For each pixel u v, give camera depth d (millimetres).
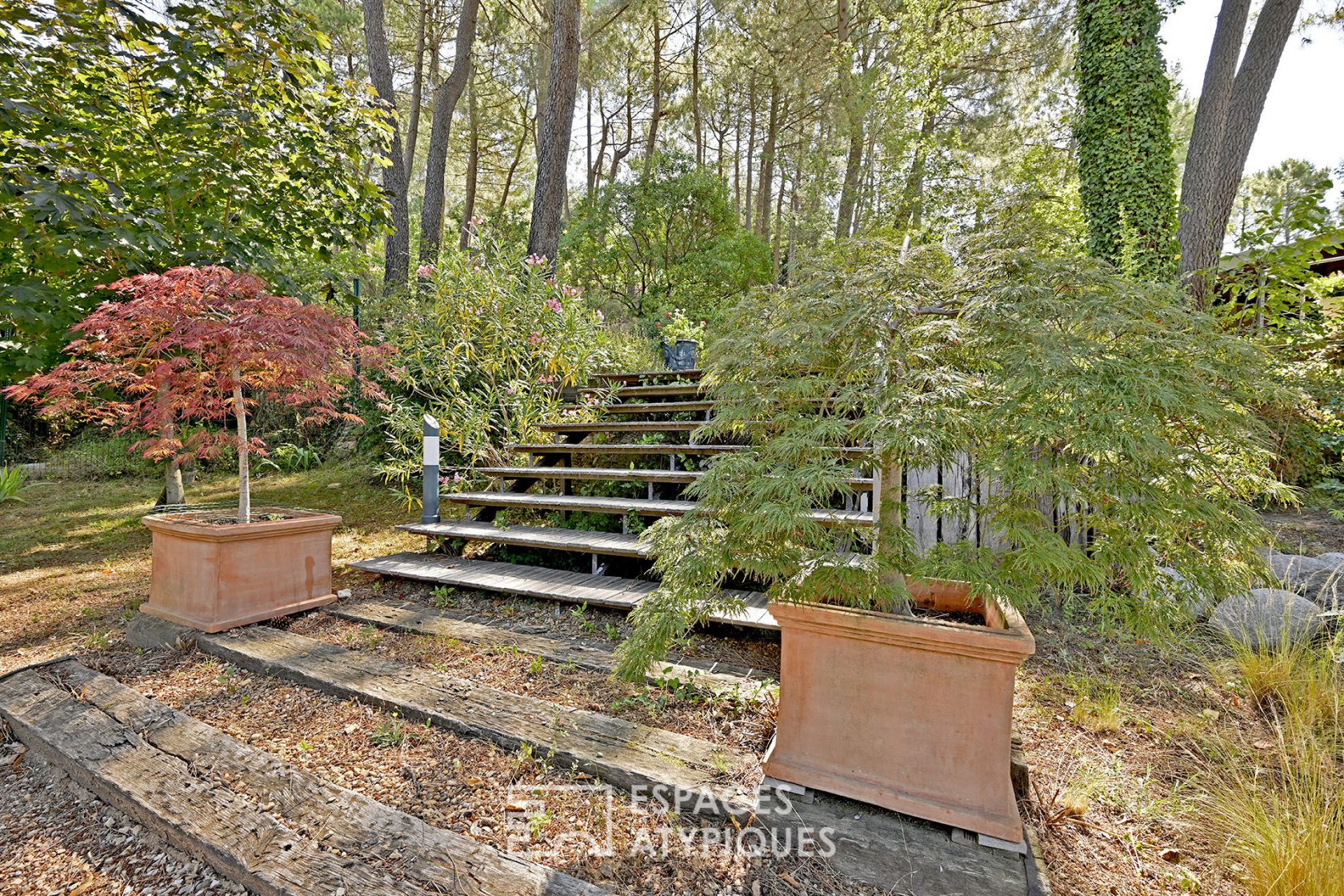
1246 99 6195
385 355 3539
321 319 2859
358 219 4965
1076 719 1941
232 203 4375
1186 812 1503
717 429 1753
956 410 1400
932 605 1882
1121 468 1379
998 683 1385
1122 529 1434
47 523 5062
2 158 3396
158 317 2645
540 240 7027
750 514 1508
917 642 1426
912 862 1320
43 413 2898
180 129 3969
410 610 2961
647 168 11734
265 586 2807
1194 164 6254
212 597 2629
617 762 1640
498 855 1339
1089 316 1414
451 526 3848
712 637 2545
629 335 8508
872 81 9969
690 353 6602
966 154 10141
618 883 1293
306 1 10234
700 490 1645
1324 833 1288
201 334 2553
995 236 1651
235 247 4254
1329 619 2369
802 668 1567
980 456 1478
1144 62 5914
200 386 2893
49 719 1958
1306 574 2830
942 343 1571
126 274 4098
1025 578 1405
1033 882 1260
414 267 9297
